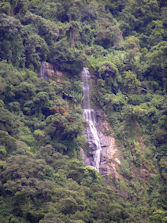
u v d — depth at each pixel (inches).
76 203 5418.3
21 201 5216.5
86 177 6407.5
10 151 6097.4
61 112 7268.7
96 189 6166.3
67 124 6840.6
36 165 5782.5
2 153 5851.4
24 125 6973.4
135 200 6820.9
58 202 5383.9
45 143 6737.2
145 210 6579.7
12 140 6151.6
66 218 5162.4
